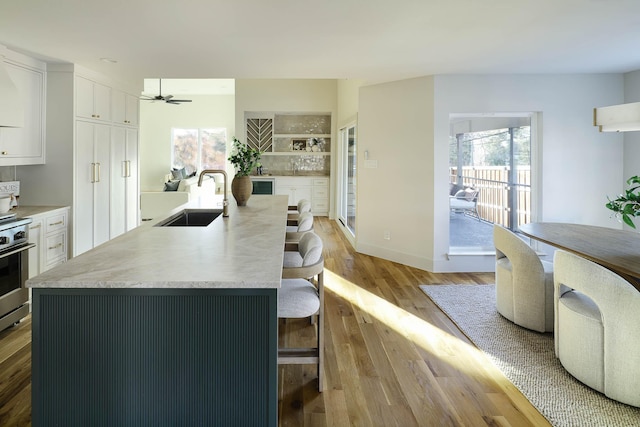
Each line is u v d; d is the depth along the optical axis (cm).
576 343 238
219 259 181
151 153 1221
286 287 246
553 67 444
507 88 476
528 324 316
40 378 153
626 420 204
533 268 310
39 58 394
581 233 333
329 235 739
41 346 152
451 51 380
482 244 502
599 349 226
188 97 1214
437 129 481
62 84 412
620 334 216
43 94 409
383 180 548
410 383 242
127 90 521
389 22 302
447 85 477
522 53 387
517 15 290
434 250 491
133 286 149
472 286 435
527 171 498
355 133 636
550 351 282
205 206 385
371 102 555
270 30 318
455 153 491
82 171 432
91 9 275
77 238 425
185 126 1216
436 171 485
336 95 934
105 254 190
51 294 151
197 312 153
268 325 154
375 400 225
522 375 250
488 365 264
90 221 448
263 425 156
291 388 237
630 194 255
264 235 240
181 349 154
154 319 153
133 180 542
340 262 539
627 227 480
